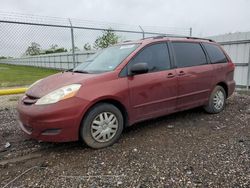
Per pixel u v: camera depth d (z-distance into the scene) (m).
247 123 4.64
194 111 5.53
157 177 2.71
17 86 10.41
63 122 3.18
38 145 3.70
